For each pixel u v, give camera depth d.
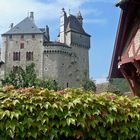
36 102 6.51
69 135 6.50
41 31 116.56
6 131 6.23
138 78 14.65
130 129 6.84
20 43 116.81
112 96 7.14
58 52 114.56
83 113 6.58
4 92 6.75
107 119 6.68
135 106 7.06
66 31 125.31
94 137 6.61
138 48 13.59
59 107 6.52
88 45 126.94
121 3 13.23
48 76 113.25
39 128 6.35
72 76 117.62
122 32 14.50
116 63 15.45
